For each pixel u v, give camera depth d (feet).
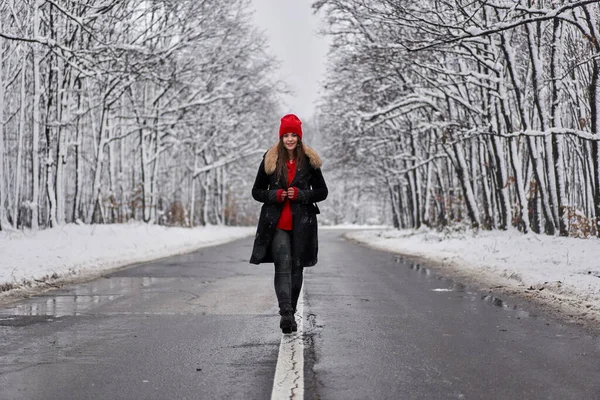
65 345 17.37
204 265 47.21
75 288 31.50
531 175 76.84
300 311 23.70
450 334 19.02
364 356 16.01
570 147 81.51
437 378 13.87
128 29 72.49
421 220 130.21
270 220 19.03
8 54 64.08
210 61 100.83
